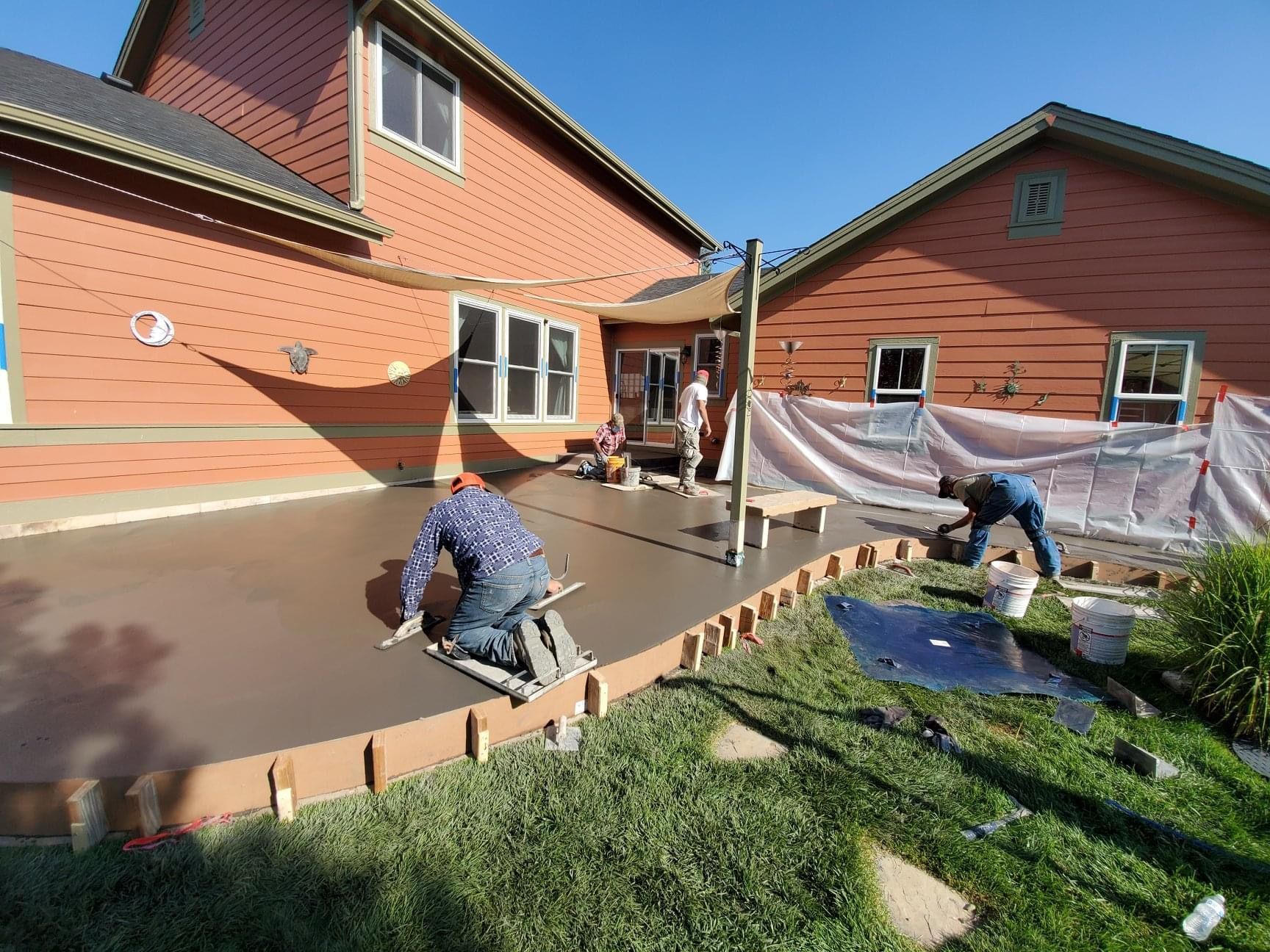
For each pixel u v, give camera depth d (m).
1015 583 4.24
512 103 8.34
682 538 5.34
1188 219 6.49
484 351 8.41
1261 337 6.26
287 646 2.85
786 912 1.68
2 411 4.31
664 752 2.39
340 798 2.05
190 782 1.86
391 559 4.26
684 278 12.66
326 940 1.51
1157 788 2.42
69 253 4.56
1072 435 6.40
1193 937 1.71
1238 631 2.96
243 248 5.64
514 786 2.14
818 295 8.66
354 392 6.74
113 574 3.77
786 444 8.12
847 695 3.02
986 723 2.88
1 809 1.79
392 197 6.77
